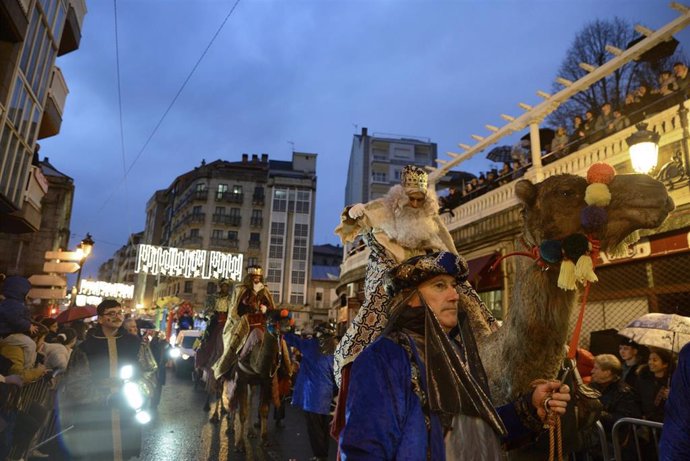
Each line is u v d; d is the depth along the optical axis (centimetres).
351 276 1914
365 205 342
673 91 862
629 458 441
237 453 709
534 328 229
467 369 180
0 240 2914
